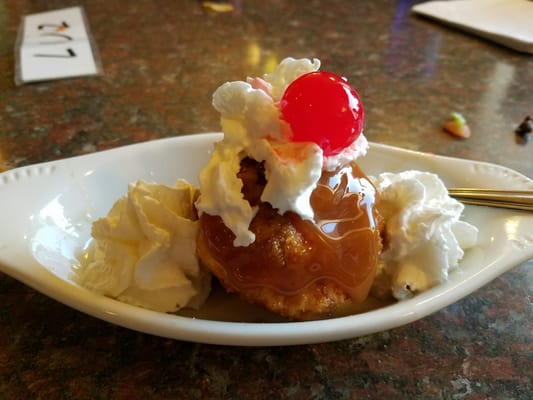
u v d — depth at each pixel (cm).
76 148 20
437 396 11
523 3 34
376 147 16
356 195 12
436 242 12
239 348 12
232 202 11
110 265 12
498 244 13
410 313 11
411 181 13
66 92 24
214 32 31
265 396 11
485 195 14
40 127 21
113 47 29
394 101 24
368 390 11
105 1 35
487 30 31
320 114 11
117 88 25
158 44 29
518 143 22
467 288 11
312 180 11
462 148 21
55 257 13
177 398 11
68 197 14
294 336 10
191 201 13
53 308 12
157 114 23
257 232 11
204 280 13
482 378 11
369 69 27
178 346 11
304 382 11
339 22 33
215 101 12
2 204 13
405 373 11
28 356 11
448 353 12
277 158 11
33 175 14
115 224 12
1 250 11
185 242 12
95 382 11
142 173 15
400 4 36
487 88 26
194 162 16
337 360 11
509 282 14
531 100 25
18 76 25
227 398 11
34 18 32
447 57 29
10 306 12
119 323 10
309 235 12
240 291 12
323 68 27
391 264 13
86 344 11
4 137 21
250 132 11
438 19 33
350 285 12
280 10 35
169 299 12
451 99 25
